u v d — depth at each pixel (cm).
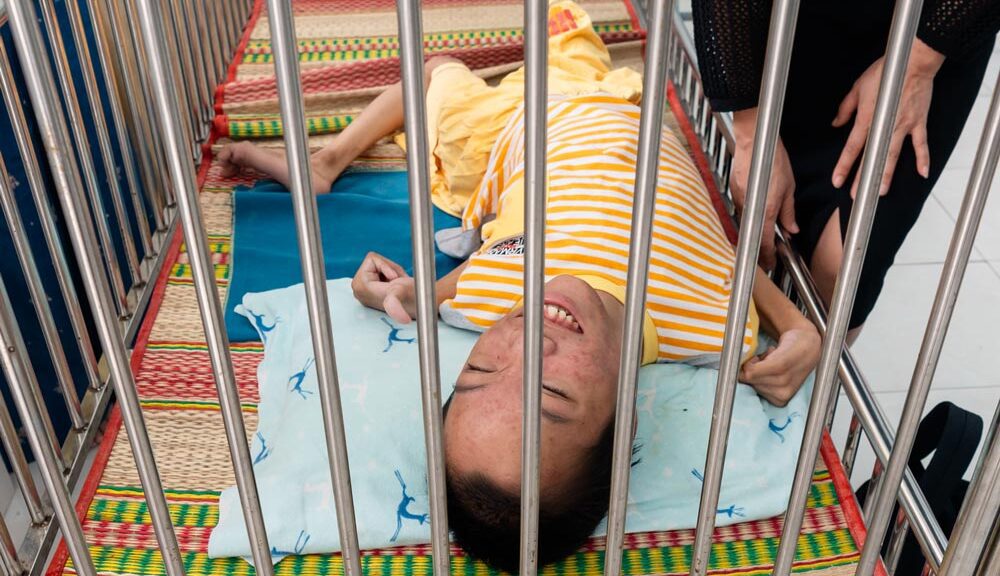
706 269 128
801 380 122
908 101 122
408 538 105
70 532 82
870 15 129
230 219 161
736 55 122
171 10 165
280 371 127
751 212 62
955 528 74
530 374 67
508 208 140
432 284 65
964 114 131
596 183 134
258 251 151
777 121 58
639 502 108
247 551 103
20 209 138
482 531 101
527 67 55
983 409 185
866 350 199
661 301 122
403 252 153
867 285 143
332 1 233
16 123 90
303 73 194
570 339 106
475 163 164
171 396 125
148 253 148
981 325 206
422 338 67
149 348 132
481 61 198
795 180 147
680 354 123
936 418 123
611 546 81
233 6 215
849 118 138
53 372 153
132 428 74
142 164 149
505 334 108
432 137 169
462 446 101
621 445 72
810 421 71
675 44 197
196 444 118
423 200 62
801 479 74
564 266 124
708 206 140
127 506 110
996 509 70
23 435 155
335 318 133
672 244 127
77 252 66
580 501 102
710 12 120
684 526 106
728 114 168
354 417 115
